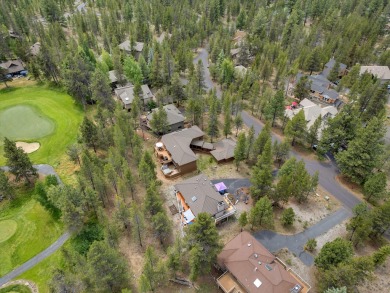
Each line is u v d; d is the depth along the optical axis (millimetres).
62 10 173375
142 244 51625
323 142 71875
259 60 117312
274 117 83500
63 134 81000
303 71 121875
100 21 169250
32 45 130125
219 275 46562
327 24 150125
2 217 58125
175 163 66812
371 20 148000
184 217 54156
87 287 41344
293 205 60719
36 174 65250
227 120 76750
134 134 69500
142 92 87562
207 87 102062
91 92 91375
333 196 63656
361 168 62594
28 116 88062
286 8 170375
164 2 183875
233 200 60688
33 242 53344
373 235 53969
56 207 56938
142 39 142250
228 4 185625
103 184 56906
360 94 95562
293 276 44500
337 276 40812
